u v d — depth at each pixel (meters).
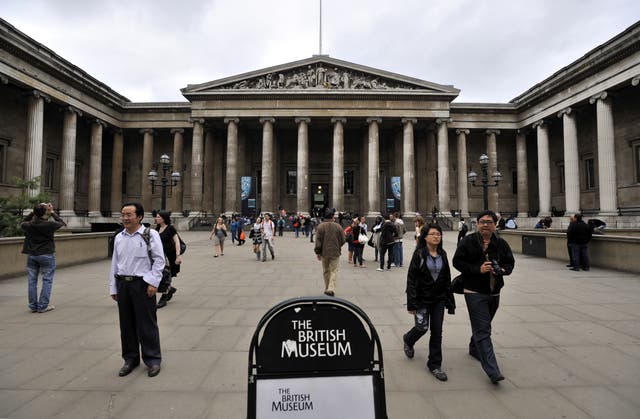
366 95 39.59
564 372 4.73
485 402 3.99
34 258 7.66
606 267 13.43
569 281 10.98
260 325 2.79
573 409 3.84
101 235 16.44
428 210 43.31
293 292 9.55
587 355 5.27
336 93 39.50
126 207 4.94
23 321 7.00
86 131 43.03
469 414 3.76
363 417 2.70
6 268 11.42
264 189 39.50
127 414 3.76
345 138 47.97
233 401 4.02
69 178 35.06
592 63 30.86
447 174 39.53
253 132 46.62
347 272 13.00
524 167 43.00
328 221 9.16
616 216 29.00
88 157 43.34
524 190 42.81
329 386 2.73
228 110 40.12
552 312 7.54
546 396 4.12
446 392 4.23
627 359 5.13
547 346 5.62
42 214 7.79
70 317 7.28
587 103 33.34
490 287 4.72
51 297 9.00
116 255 4.93
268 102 40.16
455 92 39.66
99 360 5.16
